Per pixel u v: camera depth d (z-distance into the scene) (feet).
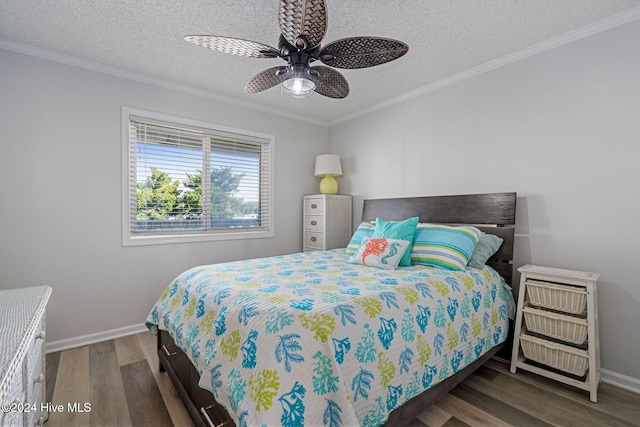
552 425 4.96
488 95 8.34
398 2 5.81
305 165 12.97
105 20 6.38
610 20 6.29
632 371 6.08
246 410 3.27
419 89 9.91
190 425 4.99
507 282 7.45
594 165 6.57
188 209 10.18
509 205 7.68
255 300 4.42
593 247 6.58
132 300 8.87
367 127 11.90
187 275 6.52
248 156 11.57
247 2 5.84
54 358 7.28
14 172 7.25
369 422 3.74
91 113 8.19
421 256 7.20
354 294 4.63
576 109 6.82
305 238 12.57
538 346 6.32
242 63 8.25
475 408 5.39
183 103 9.78
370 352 3.93
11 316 3.36
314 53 5.45
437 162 9.59
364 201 11.72
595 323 5.84
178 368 5.60
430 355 4.75
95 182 8.26
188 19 6.35
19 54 7.28
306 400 3.25
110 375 6.51
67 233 7.89
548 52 7.23
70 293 7.94
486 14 6.18
